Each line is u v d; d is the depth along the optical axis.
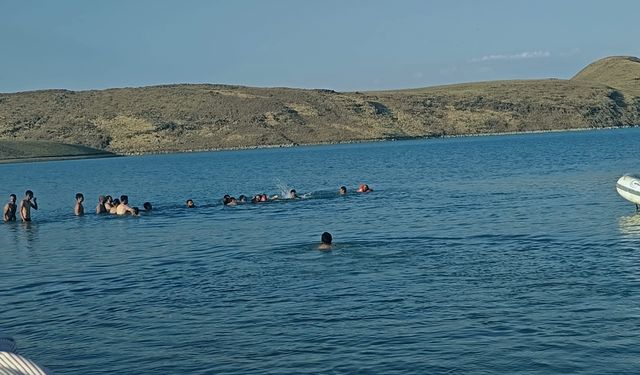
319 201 42.75
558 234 25.48
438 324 14.34
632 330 13.47
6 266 24.11
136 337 14.43
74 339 14.51
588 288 16.83
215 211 39.91
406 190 48.78
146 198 54.25
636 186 31.33
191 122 191.12
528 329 13.78
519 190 44.59
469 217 31.73
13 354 4.32
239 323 15.09
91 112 194.62
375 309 15.72
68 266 23.52
